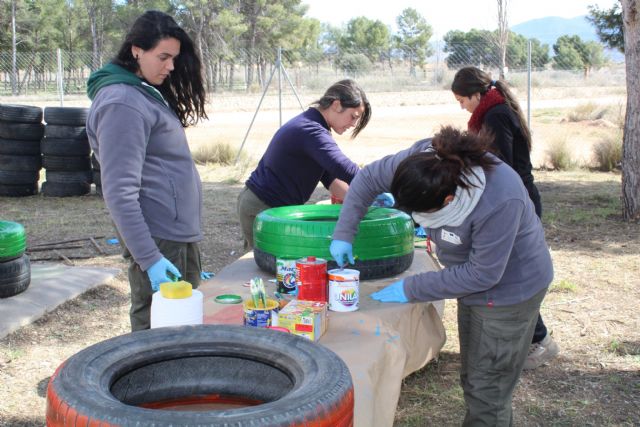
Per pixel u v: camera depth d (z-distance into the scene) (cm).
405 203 226
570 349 436
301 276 259
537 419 348
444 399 371
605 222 806
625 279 586
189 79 302
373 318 260
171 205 286
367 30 7719
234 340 186
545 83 3550
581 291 554
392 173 258
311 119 363
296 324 231
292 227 301
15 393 379
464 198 224
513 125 368
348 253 276
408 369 298
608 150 1216
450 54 4019
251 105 2906
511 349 255
